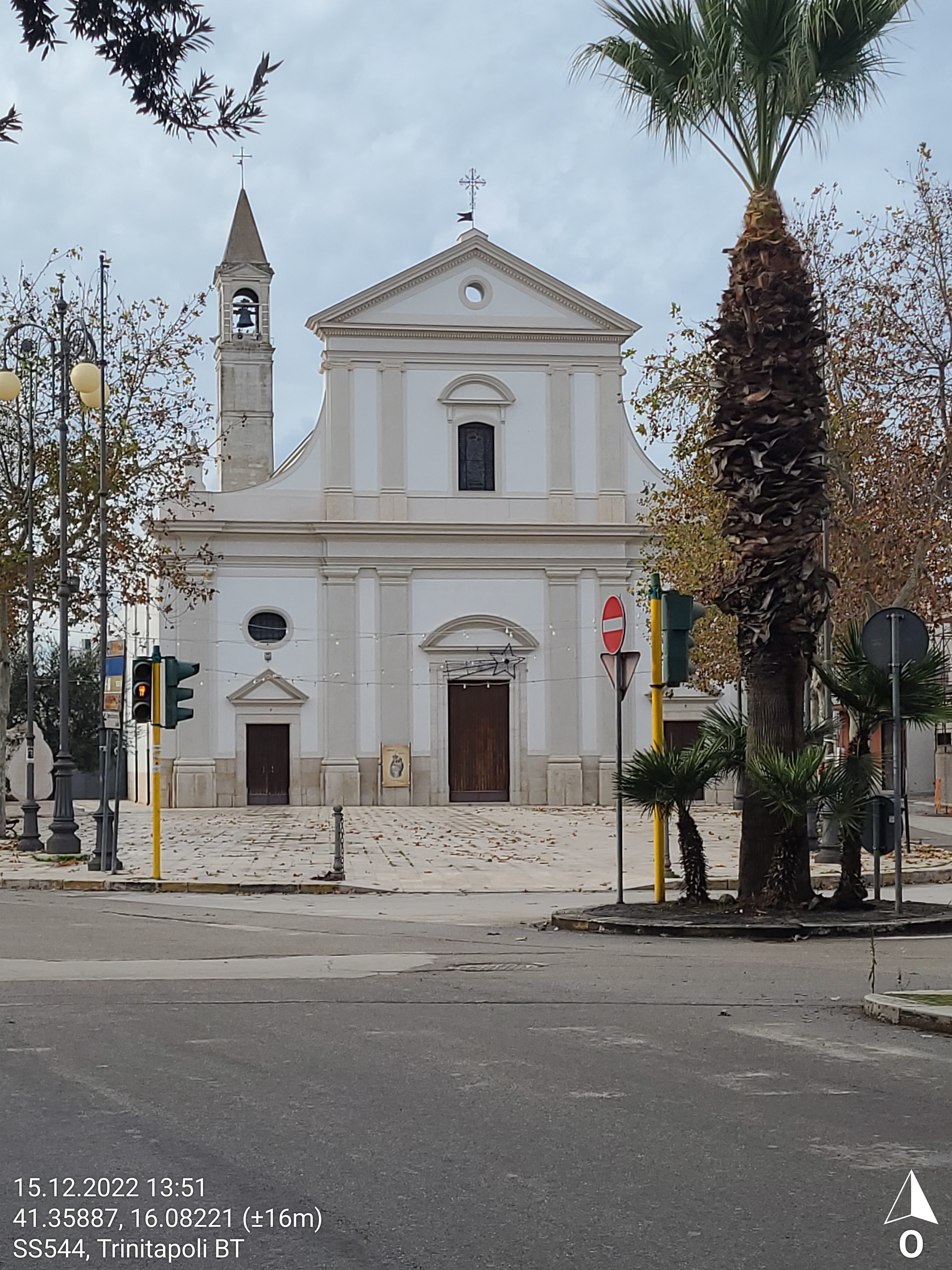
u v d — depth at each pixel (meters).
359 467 50.22
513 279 51.03
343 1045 8.77
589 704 50.81
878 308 29.39
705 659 36.06
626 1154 6.36
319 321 50.00
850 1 15.09
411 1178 6.02
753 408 15.35
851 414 29.31
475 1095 7.46
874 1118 6.98
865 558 29.86
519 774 50.38
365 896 21.33
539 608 50.88
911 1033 9.10
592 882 23.05
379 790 49.59
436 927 16.33
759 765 15.27
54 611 35.69
